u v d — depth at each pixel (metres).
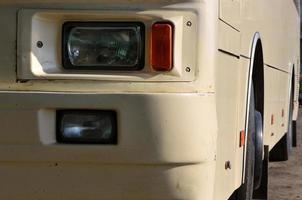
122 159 3.99
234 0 5.12
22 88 4.09
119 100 3.97
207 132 4.07
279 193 9.45
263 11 7.20
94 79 4.05
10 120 4.04
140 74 4.06
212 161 4.16
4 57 4.11
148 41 4.06
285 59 10.73
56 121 4.05
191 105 3.99
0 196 4.14
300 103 29.36
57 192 4.09
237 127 5.54
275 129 9.33
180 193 4.04
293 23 12.77
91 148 4.00
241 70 5.68
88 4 4.07
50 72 4.09
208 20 4.10
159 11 4.04
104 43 4.10
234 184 5.48
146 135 3.97
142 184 4.03
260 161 6.92
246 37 5.95
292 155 13.59
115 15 4.06
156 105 3.96
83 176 4.06
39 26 4.12
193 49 4.06
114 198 4.07
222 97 4.65
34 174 4.09
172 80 4.05
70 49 4.12
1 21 4.12
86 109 4.01
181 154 3.98
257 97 7.06
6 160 4.07
